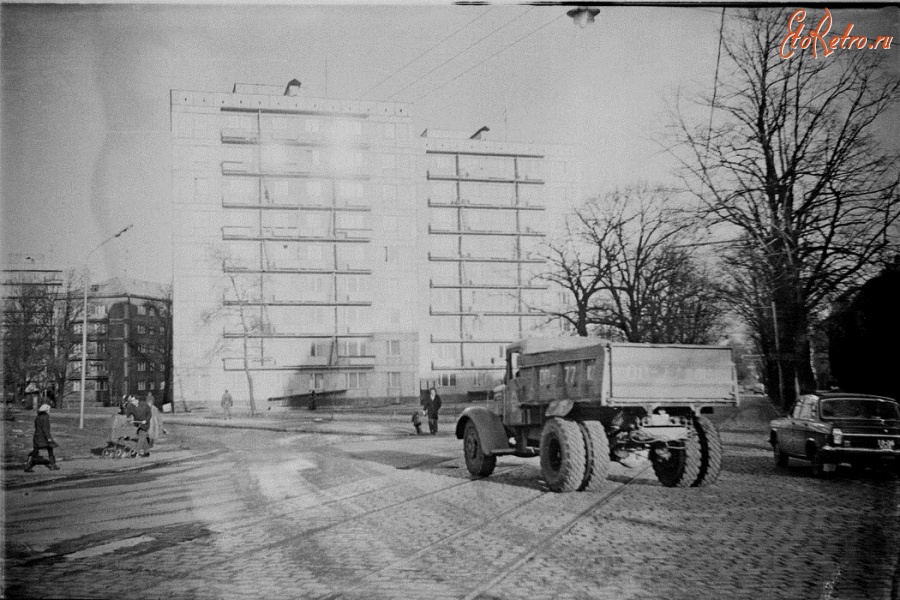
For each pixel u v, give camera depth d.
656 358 11.51
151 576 7.28
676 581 6.53
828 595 6.10
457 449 21.27
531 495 11.61
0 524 10.36
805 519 9.23
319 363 39.22
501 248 37.00
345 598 6.29
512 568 7.05
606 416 12.20
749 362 23.80
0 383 22.77
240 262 37.22
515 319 36.88
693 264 22.39
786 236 18.94
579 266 25.91
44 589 6.87
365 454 20.05
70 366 42.03
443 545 8.22
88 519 10.73
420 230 39.38
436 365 39.03
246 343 37.97
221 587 6.80
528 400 13.52
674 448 11.86
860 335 17.92
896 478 13.05
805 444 13.59
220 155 36.19
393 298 39.09
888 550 7.57
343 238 38.47
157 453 21.41
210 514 10.96
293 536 9.06
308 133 37.78
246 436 27.22
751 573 6.76
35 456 16.95
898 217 18.12
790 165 18.75
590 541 8.17
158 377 41.44
